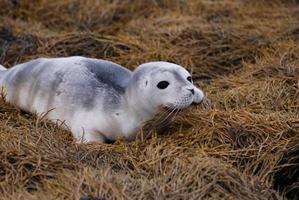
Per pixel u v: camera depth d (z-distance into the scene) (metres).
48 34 16.11
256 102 12.67
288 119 11.86
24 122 11.62
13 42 15.44
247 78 13.87
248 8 17.34
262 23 16.41
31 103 11.96
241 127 11.50
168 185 9.85
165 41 15.54
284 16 16.83
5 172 10.01
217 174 10.09
